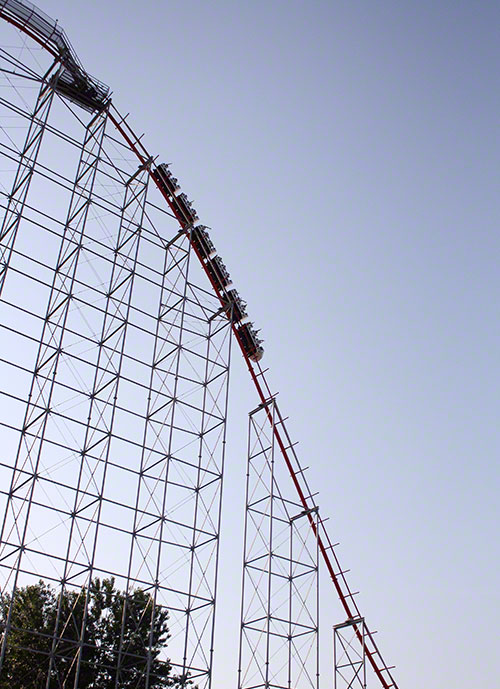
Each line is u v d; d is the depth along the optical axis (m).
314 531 45.06
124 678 43.34
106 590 45.69
